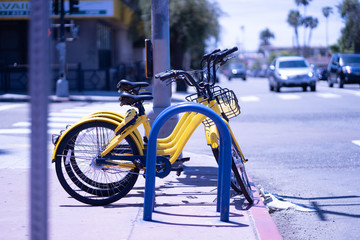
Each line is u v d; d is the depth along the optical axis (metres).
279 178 6.57
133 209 4.69
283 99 20.48
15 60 27.89
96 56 28.16
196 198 5.06
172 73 4.77
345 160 7.66
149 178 4.29
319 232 4.38
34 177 1.68
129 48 40.12
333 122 12.54
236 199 5.04
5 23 27.92
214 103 4.89
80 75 25.64
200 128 11.86
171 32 26.58
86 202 4.82
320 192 5.80
